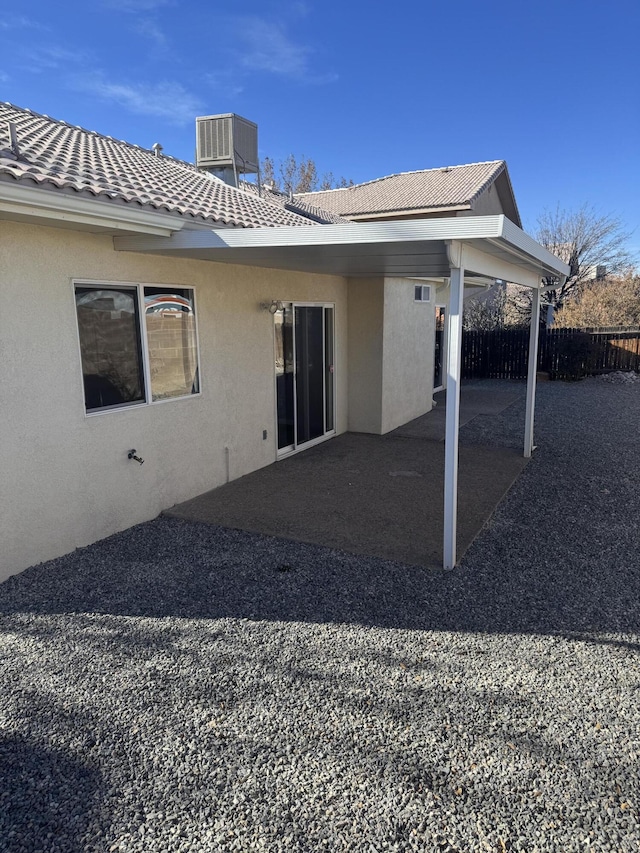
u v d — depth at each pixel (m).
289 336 9.29
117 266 5.76
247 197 10.86
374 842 2.42
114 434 5.92
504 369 21.59
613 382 19.66
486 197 19.38
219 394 7.55
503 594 4.66
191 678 3.56
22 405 4.93
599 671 3.61
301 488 7.63
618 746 2.97
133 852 2.38
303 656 3.79
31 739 3.04
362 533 6.01
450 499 5.02
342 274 9.90
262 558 5.39
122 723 3.16
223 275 7.41
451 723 3.14
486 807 2.59
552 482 7.92
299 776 2.78
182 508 6.83
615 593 4.66
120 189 5.39
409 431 11.63
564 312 28.14
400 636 4.03
